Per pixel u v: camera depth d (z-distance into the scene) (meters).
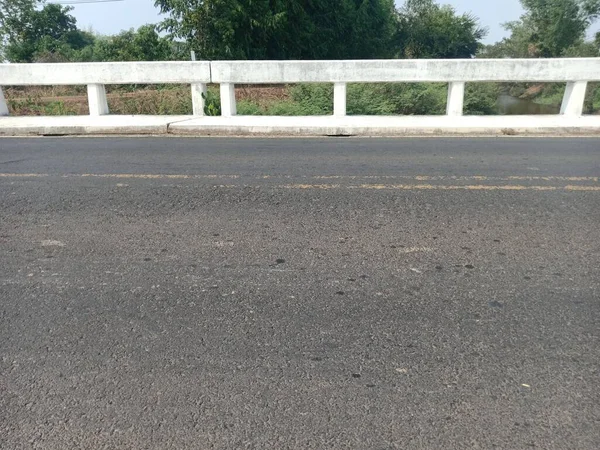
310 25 32.84
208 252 4.42
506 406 2.56
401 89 18.47
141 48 32.12
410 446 2.31
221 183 6.56
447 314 3.39
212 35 28.52
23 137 10.27
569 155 8.06
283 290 3.74
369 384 2.74
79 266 4.16
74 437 2.38
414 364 2.90
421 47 64.62
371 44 42.75
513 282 3.82
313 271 4.04
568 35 44.34
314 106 14.83
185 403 2.60
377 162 7.67
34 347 3.08
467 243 4.56
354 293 3.68
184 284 3.84
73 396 2.66
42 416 2.52
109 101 14.66
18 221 5.19
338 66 11.33
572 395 2.63
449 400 2.61
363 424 2.45
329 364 2.90
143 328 3.27
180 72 11.69
